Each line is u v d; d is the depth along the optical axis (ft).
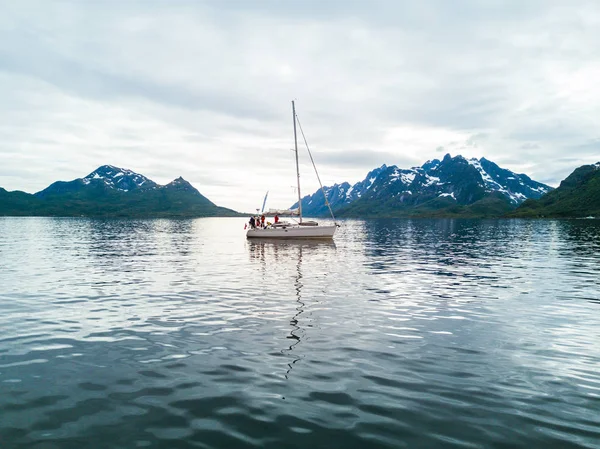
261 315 57.26
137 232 353.72
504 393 32.30
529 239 248.52
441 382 34.42
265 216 237.25
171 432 26.02
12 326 51.24
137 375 35.58
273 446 24.47
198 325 51.98
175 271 103.35
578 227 449.06
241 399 30.94
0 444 24.36
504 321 54.49
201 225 643.04
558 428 26.81
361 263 121.90
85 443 24.63
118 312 58.90
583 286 81.97
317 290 76.89
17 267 110.42
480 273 100.83
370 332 49.19
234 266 113.91
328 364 38.47
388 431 26.35
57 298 68.90
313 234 226.99
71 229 414.00
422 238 265.34
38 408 29.19
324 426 26.91
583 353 41.88
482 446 24.57
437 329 50.57
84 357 40.11
